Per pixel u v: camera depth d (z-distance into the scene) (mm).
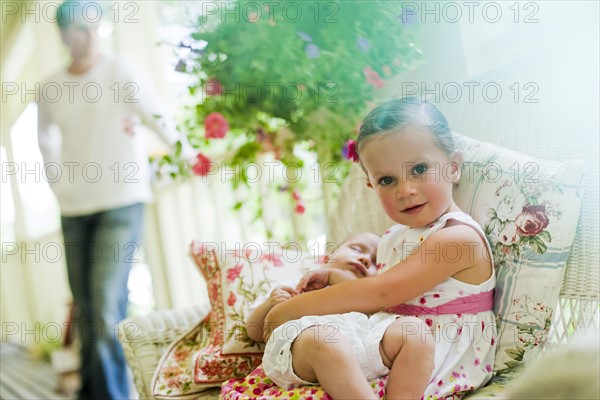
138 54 3191
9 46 4629
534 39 1479
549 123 1225
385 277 1091
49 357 4316
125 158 2395
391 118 1114
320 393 912
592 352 633
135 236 2463
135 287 3332
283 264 1432
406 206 1114
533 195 1125
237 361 1283
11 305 5578
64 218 2436
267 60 1646
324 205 1866
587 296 1073
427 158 1103
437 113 1158
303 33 1586
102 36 3391
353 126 1699
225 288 1394
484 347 1088
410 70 1722
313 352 925
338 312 1096
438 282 1080
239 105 1808
